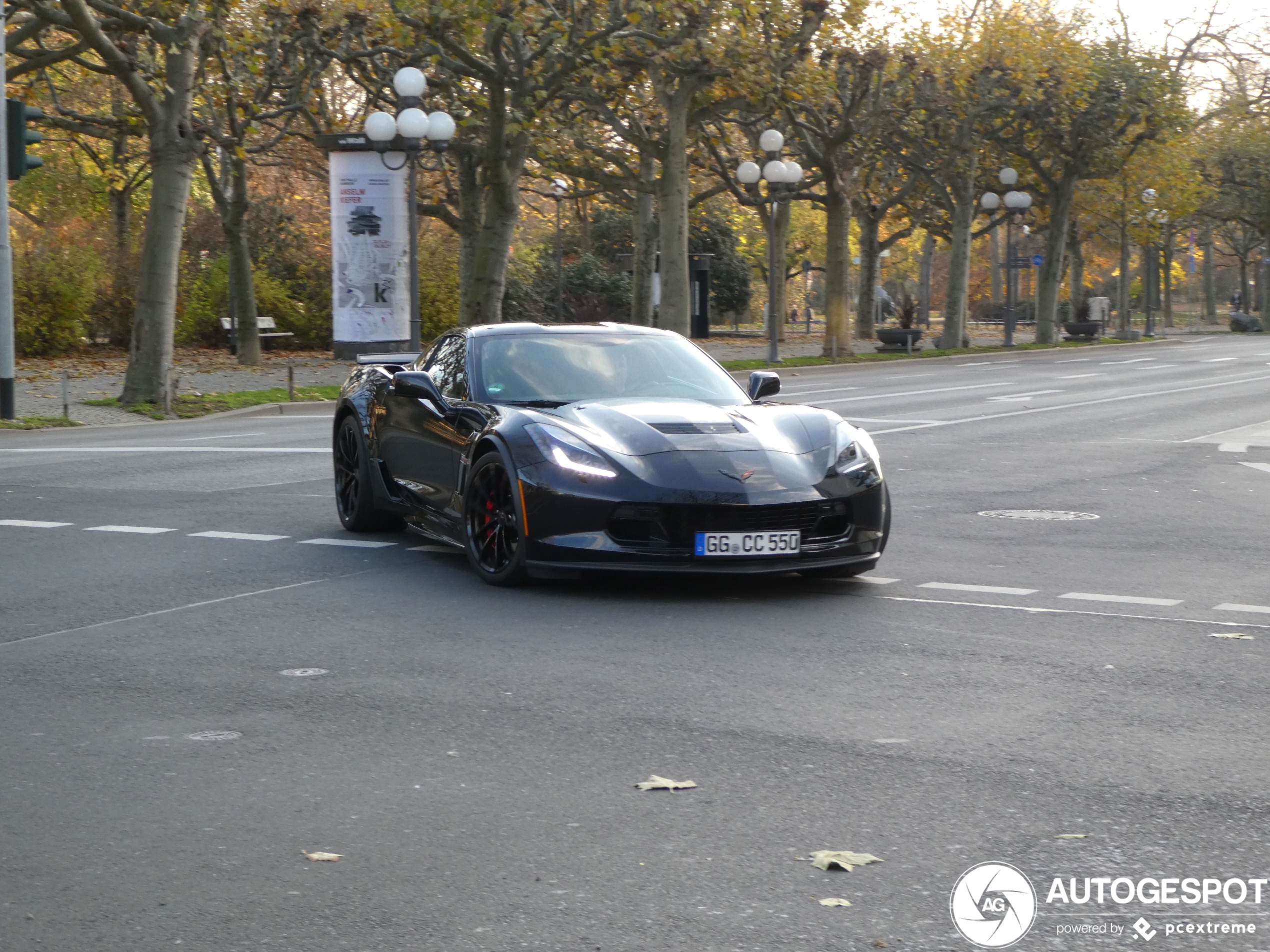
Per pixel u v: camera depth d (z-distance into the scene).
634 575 7.97
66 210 40.03
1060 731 4.86
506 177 27.34
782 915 3.31
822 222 69.75
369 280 30.28
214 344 39.22
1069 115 43.84
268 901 3.43
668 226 32.28
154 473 13.26
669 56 30.52
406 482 8.79
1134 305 100.44
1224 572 8.21
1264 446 15.99
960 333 43.56
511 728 4.95
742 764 4.50
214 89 25.98
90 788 4.31
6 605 7.21
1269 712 5.10
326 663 5.92
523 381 8.19
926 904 3.38
